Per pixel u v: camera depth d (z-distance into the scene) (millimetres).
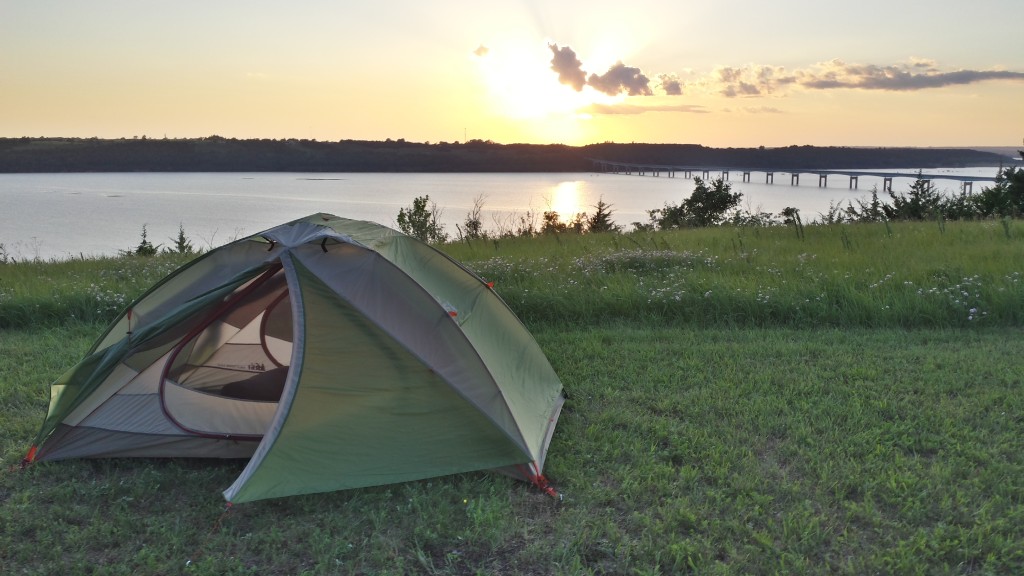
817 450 4723
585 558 3641
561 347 7543
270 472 4102
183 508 4176
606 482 4434
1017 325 7996
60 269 12875
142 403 4977
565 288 9492
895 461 4504
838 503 4086
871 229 14633
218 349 5633
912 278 9320
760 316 8523
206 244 26312
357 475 4273
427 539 3820
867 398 5723
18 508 4129
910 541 3645
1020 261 9891
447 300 5129
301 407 4250
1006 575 3426
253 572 3541
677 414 5562
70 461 4770
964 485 4223
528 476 4410
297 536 3871
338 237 4711
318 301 4438
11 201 114062
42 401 5910
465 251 14234
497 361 5055
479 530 3865
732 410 5527
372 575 3521
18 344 7824
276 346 5730
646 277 10219
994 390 5809
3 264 14086
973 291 8523
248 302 4965
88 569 3576
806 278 9492
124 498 4250
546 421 5148
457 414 4445
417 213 17953
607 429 5242
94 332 8438
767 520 3881
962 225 14664
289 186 197750
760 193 113688
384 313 4512
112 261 14383
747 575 3453
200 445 4797
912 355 6875
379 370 4391
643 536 3764
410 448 4391
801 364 6668
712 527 3822
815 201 84688
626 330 8211
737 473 4445
